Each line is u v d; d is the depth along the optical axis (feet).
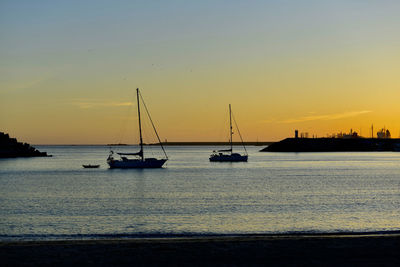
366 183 250.78
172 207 150.82
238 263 57.11
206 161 559.38
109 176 306.35
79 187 230.89
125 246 67.46
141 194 194.70
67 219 126.72
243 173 336.70
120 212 139.95
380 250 63.41
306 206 153.28
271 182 257.75
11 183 258.98
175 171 352.08
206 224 117.50
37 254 62.39
